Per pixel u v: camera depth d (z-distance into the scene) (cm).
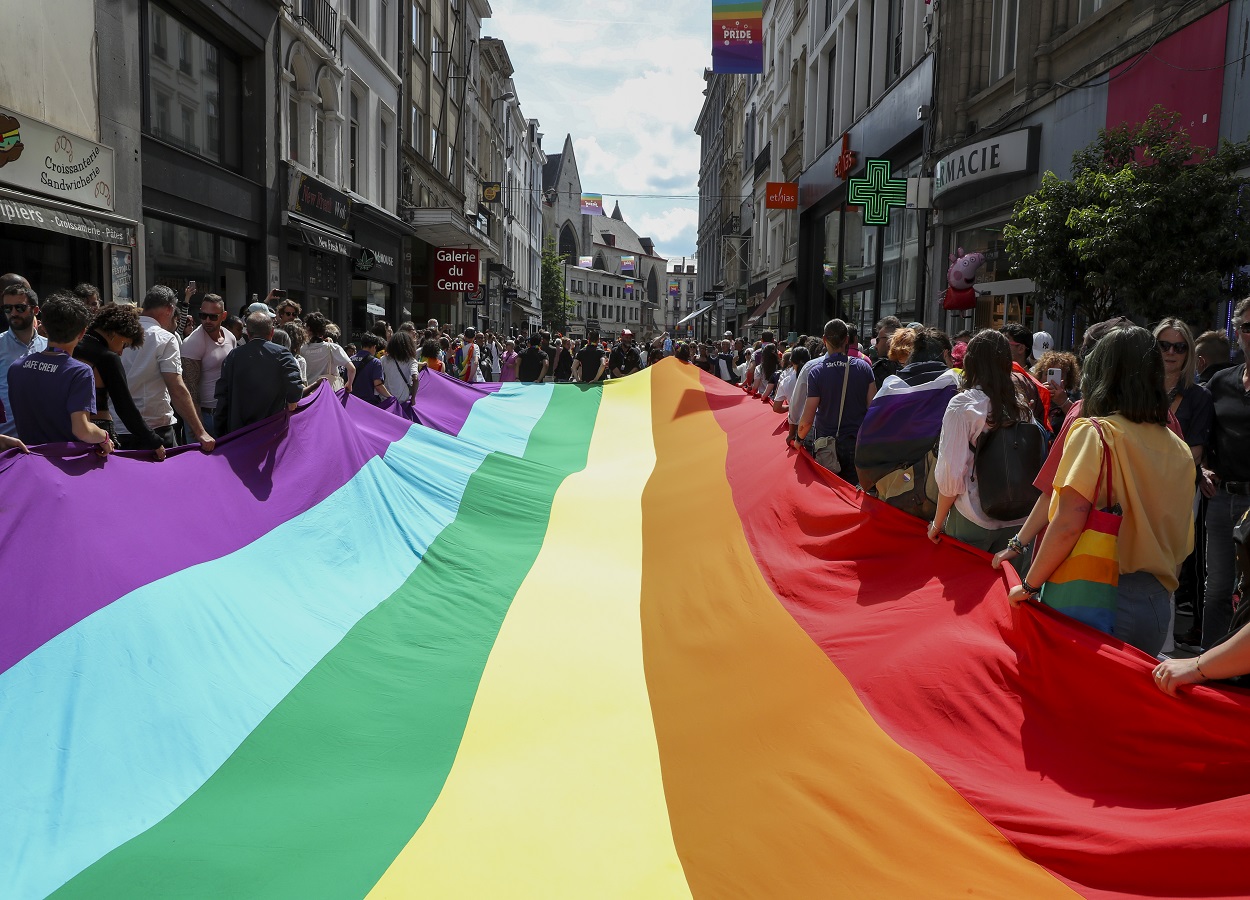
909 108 2058
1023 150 1410
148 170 1404
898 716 354
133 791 336
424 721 420
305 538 579
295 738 389
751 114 5109
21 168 1055
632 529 777
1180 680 275
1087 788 292
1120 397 321
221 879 289
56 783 326
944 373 522
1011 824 282
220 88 1722
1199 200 799
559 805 347
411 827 327
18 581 378
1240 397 527
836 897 277
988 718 330
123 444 623
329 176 2320
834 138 2989
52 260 1172
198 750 365
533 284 8431
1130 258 816
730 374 1948
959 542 425
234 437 583
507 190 6384
